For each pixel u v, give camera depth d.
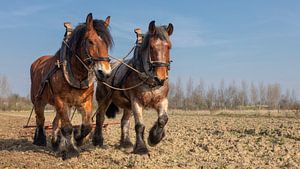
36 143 10.62
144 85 8.34
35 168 7.94
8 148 10.68
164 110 8.51
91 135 11.06
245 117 28.70
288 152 9.52
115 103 10.05
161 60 7.99
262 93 60.34
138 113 8.59
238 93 58.88
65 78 8.32
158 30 8.16
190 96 58.56
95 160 8.61
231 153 9.46
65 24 9.09
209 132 14.79
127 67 8.91
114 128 16.78
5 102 57.38
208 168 7.59
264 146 10.50
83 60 8.14
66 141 8.64
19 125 19.44
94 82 8.69
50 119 26.52
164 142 11.39
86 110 8.71
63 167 8.00
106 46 7.99
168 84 8.60
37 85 9.94
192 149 9.94
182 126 18.17
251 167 7.70
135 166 7.73
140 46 8.53
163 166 7.82
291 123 18.53
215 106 55.44
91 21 8.05
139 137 8.69
